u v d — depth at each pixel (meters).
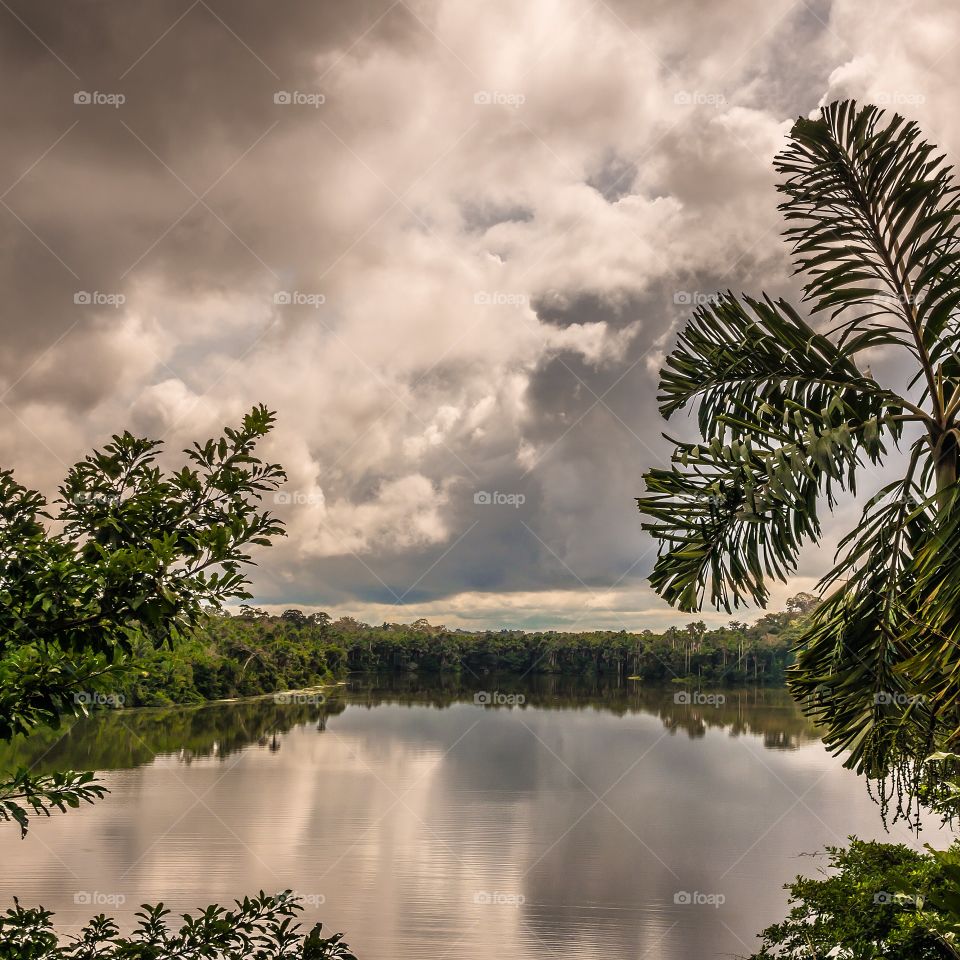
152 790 39.66
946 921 5.76
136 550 3.27
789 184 6.23
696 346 6.80
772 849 31.12
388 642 117.00
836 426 6.03
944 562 4.81
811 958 7.27
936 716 5.29
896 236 5.98
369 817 36.12
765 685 97.38
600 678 115.88
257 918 4.19
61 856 27.39
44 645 3.33
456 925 21.97
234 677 85.31
